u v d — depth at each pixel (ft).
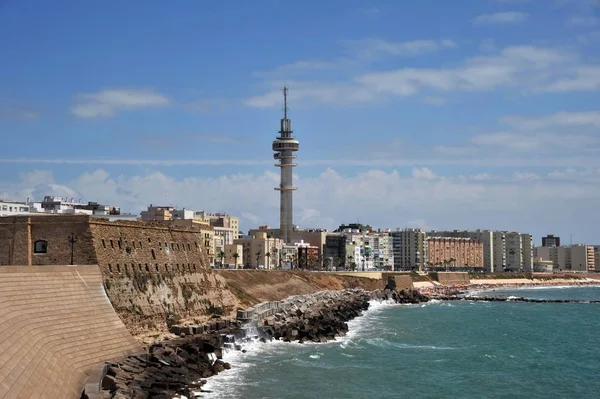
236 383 355.77
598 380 412.36
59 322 315.99
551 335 634.84
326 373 397.39
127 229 440.45
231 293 597.11
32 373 247.50
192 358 369.09
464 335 611.47
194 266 528.22
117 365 315.99
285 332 517.96
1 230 402.11
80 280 366.63
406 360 456.86
